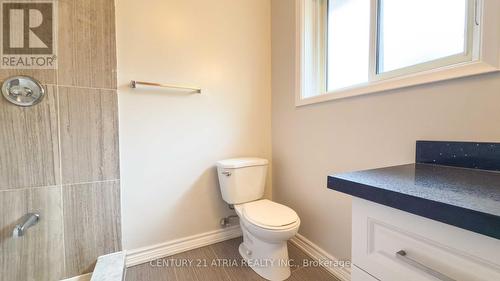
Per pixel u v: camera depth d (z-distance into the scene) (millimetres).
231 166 1666
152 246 1648
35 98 1253
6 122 1215
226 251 1750
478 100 839
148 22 1571
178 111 1699
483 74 823
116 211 1478
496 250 411
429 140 980
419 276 532
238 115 1944
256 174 1766
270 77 2082
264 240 1400
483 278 433
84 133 1369
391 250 591
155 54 1601
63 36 1301
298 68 1703
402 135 1084
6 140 1217
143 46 1561
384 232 605
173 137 1690
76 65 1333
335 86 1632
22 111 1238
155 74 1604
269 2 2053
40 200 1287
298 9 1685
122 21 1491
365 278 656
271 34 2055
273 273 1418
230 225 1943
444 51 1018
